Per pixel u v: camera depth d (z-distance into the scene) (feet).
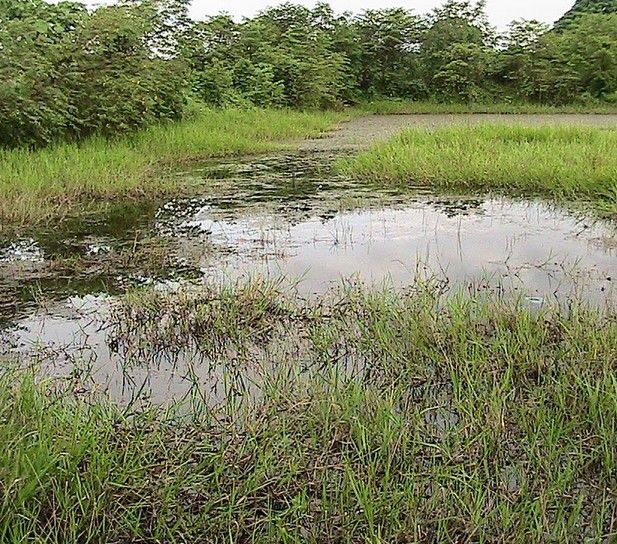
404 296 15.07
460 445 9.12
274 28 90.48
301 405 10.09
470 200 26.03
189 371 12.07
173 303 14.98
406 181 30.19
